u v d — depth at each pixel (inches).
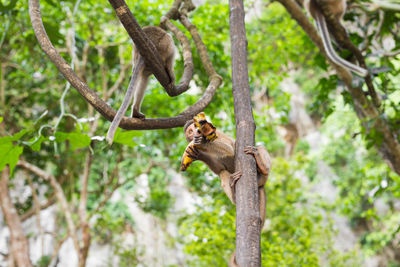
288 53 507.2
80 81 169.9
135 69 182.1
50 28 266.2
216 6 474.0
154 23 461.1
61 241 522.3
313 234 507.2
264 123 512.4
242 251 126.8
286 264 403.9
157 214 569.9
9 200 519.2
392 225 754.8
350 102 385.1
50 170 677.3
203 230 422.0
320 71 928.3
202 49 227.0
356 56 341.1
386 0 368.2
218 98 444.8
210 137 154.2
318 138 991.0
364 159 806.5
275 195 513.3
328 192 866.8
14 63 587.8
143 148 490.3
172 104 474.0
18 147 208.4
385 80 374.6
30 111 601.0
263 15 763.4
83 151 571.5
